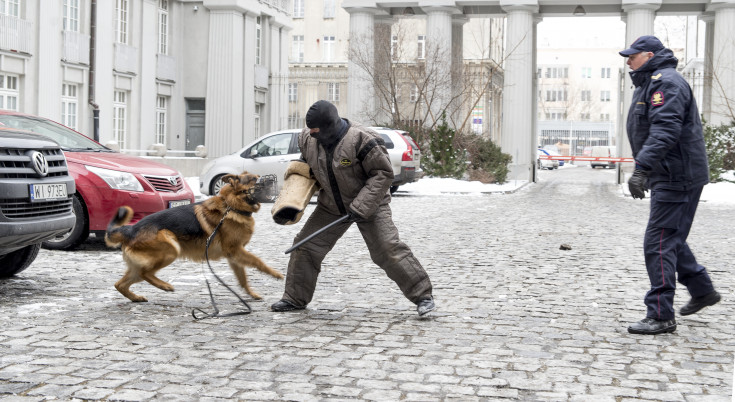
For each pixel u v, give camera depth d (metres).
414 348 5.12
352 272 8.45
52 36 23.64
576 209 18.73
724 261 9.67
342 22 57.25
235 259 6.38
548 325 5.91
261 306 6.50
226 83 32.06
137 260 6.34
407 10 35.34
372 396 4.07
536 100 35.97
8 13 22.02
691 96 5.51
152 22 29.91
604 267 9.05
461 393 4.15
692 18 54.34
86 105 25.69
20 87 22.72
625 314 6.36
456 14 35.53
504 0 32.97
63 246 9.88
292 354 4.91
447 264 9.24
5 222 6.36
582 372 4.60
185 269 8.50
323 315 6.17
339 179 5.88
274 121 37.12
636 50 5.61
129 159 10.39
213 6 31.75
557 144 93.69
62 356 4.80
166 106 31.66
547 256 10.00
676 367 4.74
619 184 32.41
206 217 6.36
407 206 19.08
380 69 33.62
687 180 5.51
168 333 5.44
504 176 30.22
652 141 5.40
